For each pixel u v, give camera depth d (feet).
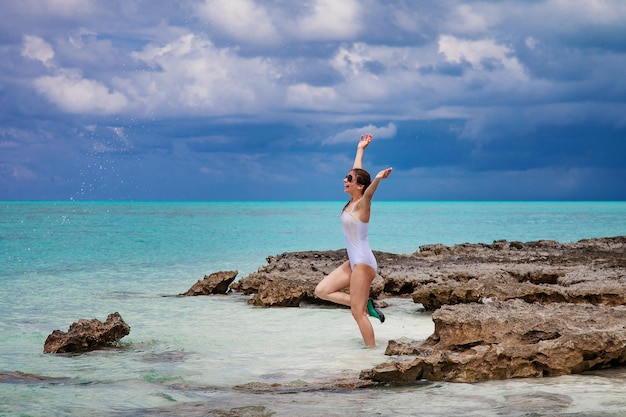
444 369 23.63
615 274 45.85
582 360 24.38
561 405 19.85
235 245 115.24
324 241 128.16
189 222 239.91
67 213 364.99
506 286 41.42
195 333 33.99
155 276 66.49
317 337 32.68
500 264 55.67
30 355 28.66
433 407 19.84
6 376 24.40
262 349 29.71
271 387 22.77
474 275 48.49
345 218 29.45
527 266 53.26
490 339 26.13
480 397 20.99
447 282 43.06
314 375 24.62
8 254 94.58
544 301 40.42
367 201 29.01
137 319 38.96
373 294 46.09
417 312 41.52
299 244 119.24
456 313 27.81
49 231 168.86
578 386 22.38
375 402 20.53
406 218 277.23
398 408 19.77
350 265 29.94
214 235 150.20
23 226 199.00
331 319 38.75
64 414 19.30
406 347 27.96
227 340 31.94
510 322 26.55
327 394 21.67
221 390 22.34
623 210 447.01
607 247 75.72
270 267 54.90
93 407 20.06
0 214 332.60
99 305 45.32
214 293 51.57
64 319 39.52
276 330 34.86
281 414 19.26
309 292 45.70
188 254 95.35
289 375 24.63
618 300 38.73
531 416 18.66
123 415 19.19
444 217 292.20
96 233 157.89
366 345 29.86
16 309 43.60
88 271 71.10
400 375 23.15
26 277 65.05
